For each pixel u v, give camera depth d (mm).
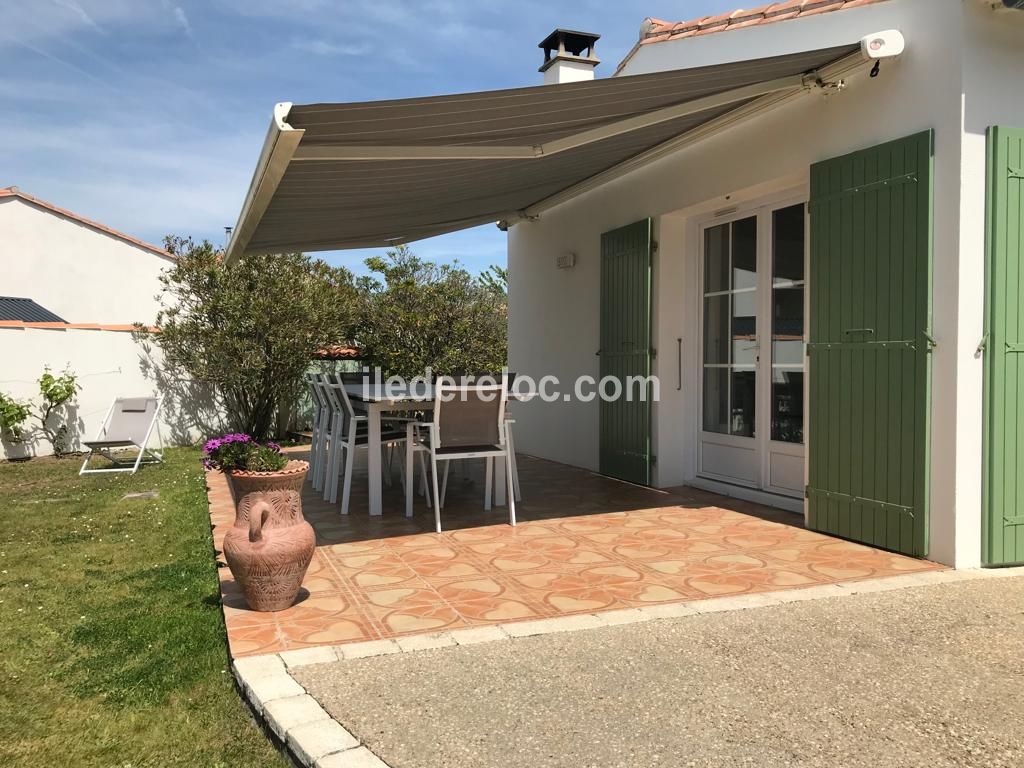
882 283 4809
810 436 5496
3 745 2684
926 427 4539
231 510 6781
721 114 5996
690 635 3457
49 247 18562
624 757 2396
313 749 2430
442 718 2666
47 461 10992
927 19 4543
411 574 4551
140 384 12414
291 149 3744
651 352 7523
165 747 2672
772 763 2348
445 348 15945
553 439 9781
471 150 4723
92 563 5086
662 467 7523
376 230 8320
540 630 3543
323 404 7793
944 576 4309
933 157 4492
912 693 2826
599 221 8578
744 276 6836
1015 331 4512
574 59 9508
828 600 3926
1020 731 2521
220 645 3551
